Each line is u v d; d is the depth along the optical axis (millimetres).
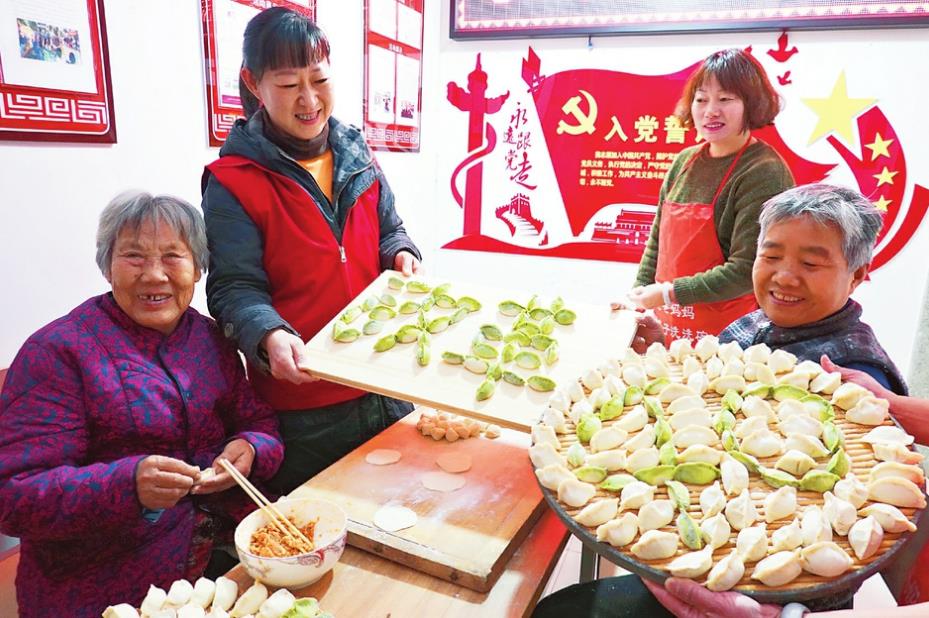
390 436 1354
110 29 1573
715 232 1990
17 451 1010
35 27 1396
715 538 740
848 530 734
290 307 1447
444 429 1337
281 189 1380
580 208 3039
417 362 1228
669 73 2750
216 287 1356
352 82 2506
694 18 2623
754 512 774
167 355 1175
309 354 1261
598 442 899
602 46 2822
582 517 783
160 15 1708
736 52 1858
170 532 1154
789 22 2500
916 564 997
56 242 1515
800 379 1028
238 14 1959
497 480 1179
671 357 1203
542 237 3148
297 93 1319
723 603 684
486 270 3312
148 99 1704
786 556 691
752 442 879
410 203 3096
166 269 1116
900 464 797
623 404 1017
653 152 2854
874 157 2547
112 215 1099
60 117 1476
